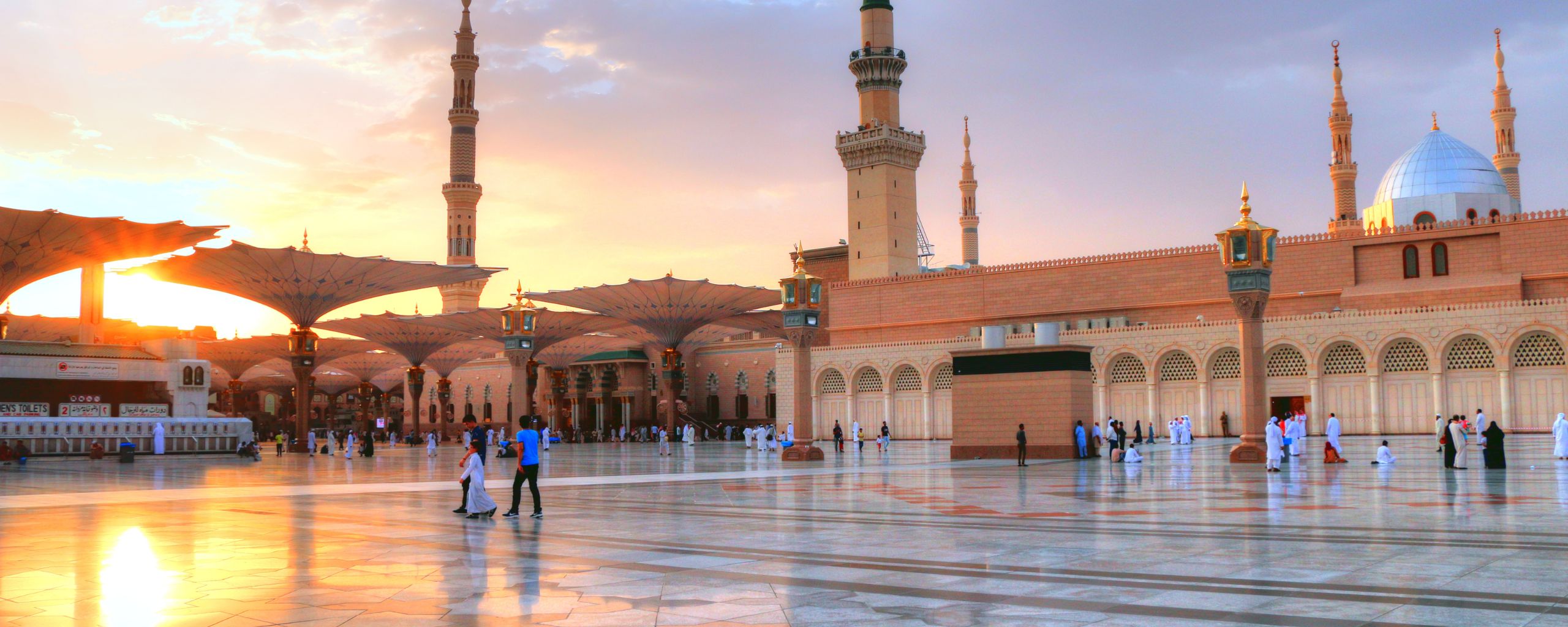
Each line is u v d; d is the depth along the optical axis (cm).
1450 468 2300
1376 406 4853
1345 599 697
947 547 1003
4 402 4319
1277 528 1129
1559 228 5100
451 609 709
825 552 973
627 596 752
